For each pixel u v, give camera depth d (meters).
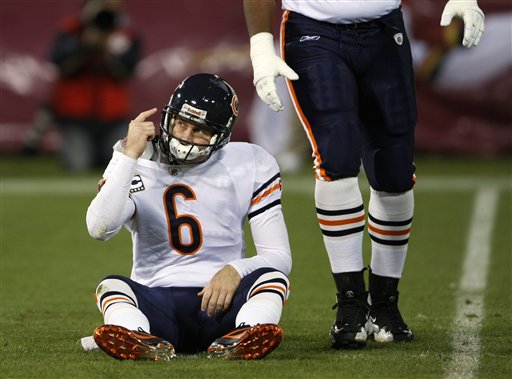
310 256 28.66
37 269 26.95
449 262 27.47
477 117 51.31
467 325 19.16
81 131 49.19
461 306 21.52
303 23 16.92
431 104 51.41
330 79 16.53
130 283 15.86
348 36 16.73
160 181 16.23
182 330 16.11
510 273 25.80
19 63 52.31
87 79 48.81
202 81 15.85
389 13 16.92
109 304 15.39
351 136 16.48
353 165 16.52
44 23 52.25
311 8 16.88
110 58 48.28
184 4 51.72
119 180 15.53
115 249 30.28
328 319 20.11
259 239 16.45
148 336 14.95
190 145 15.69
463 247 29.77
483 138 51.41
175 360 15.14
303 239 31.58
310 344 17.14
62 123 49.22
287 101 48.06
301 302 22.23
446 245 30.11
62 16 52.28
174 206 16.22
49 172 48.97
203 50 51.62
